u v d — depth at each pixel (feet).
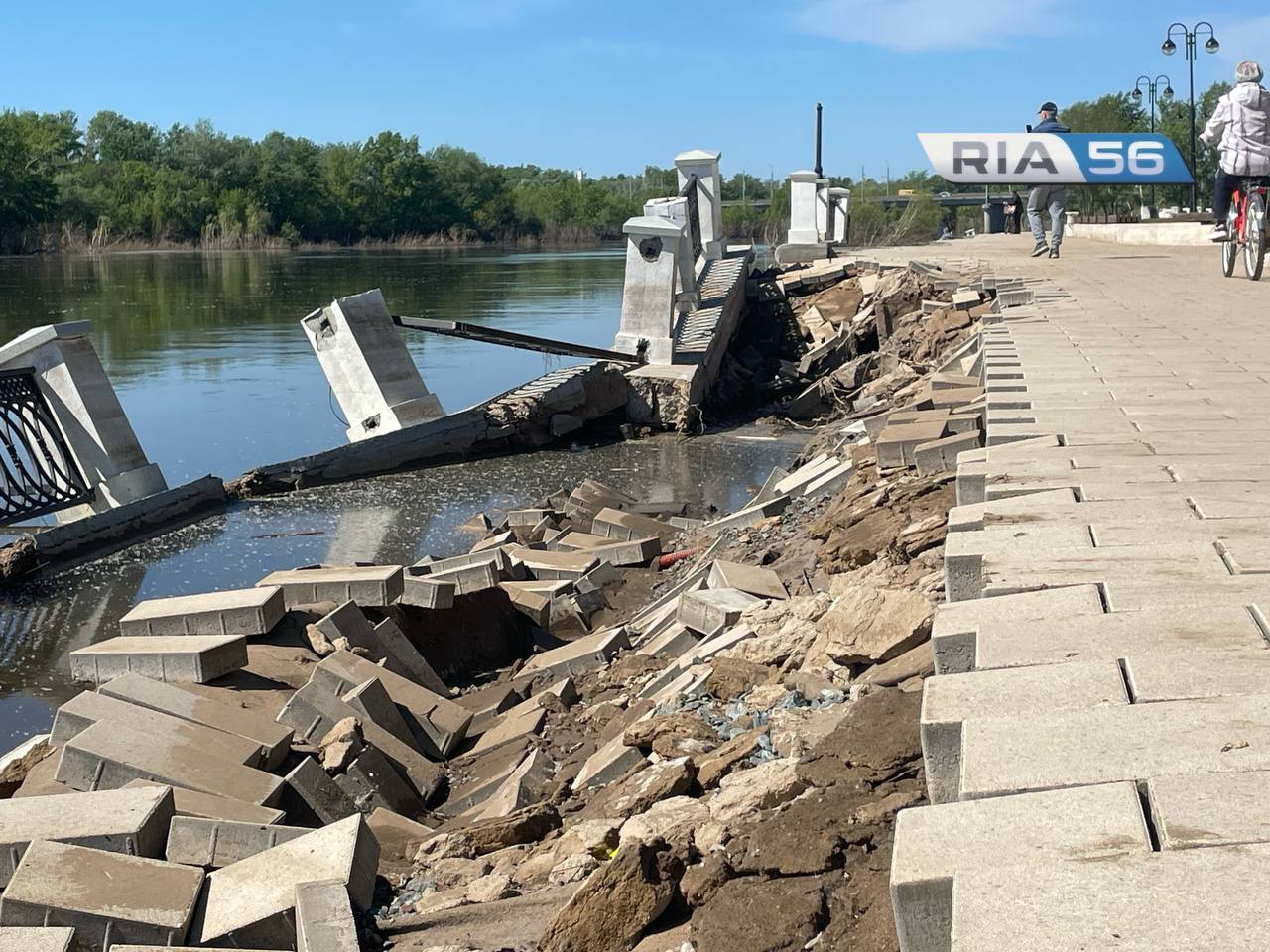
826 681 18.28
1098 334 39.63
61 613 36.83
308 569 30.37
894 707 13.89
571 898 12.56
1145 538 15.03
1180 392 27.53
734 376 79.92
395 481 55.31
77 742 18.76
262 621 25.16
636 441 64.39
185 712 20.76
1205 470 18.88
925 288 75.72
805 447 54.70
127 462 49.06
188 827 16.03
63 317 123.13
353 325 60.34
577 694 25.82
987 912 7.18
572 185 465.47
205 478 50.03
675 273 69.72
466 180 435.53
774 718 16.69
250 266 239.30
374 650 26.66
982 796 8.82
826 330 87.45
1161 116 163.73
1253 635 11.32
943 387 37.42
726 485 53.67
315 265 245.04
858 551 25.58
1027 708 10.18
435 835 18.21
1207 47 115.65
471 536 45.16
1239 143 58.65
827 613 19.21
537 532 42.68
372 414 60.08
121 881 14.60
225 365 89.61
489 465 58.70
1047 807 8.42
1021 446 21.85
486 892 14.73
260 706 22.86
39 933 13.42
